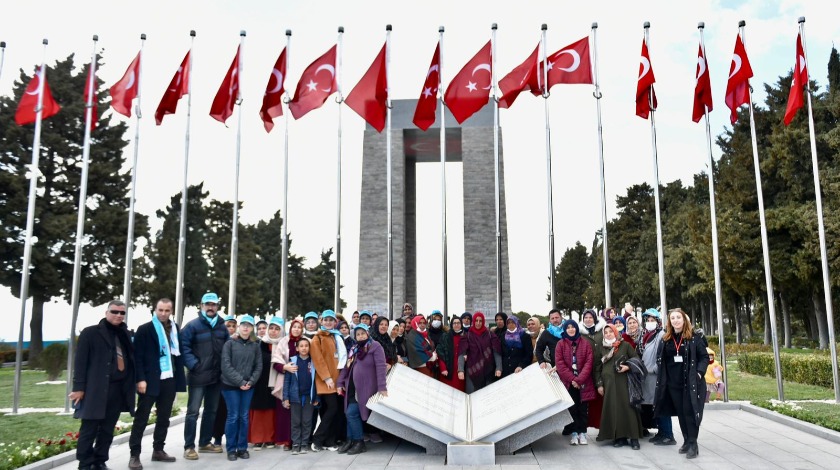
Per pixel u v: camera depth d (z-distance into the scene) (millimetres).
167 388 8711
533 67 15977
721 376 14547
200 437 9516
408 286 36406
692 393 8797
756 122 33625
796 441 10039
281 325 10094
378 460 8852
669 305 49812
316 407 9875
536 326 11922
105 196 34031
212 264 45625
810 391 17016
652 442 9930
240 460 8898
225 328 9531
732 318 57250
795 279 30000
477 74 16016
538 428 9039
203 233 45969
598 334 10188
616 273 51812
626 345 9656
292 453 9391
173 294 41062
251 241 49062
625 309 12586
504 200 30812
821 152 29500
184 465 8625
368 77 16172
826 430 10312
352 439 9406
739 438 10336
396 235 30641
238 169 15945
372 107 16031
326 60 16391
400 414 8883
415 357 11664
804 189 29672
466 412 9812
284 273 15656
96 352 7797
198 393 9094
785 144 29781
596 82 15703
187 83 15930
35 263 30672
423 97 16422
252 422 9977
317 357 9477
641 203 52938
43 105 15375
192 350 9203
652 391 9680
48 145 31766
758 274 29891
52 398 17172
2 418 13102
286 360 9617
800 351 29531
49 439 9516
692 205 43750
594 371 9953
